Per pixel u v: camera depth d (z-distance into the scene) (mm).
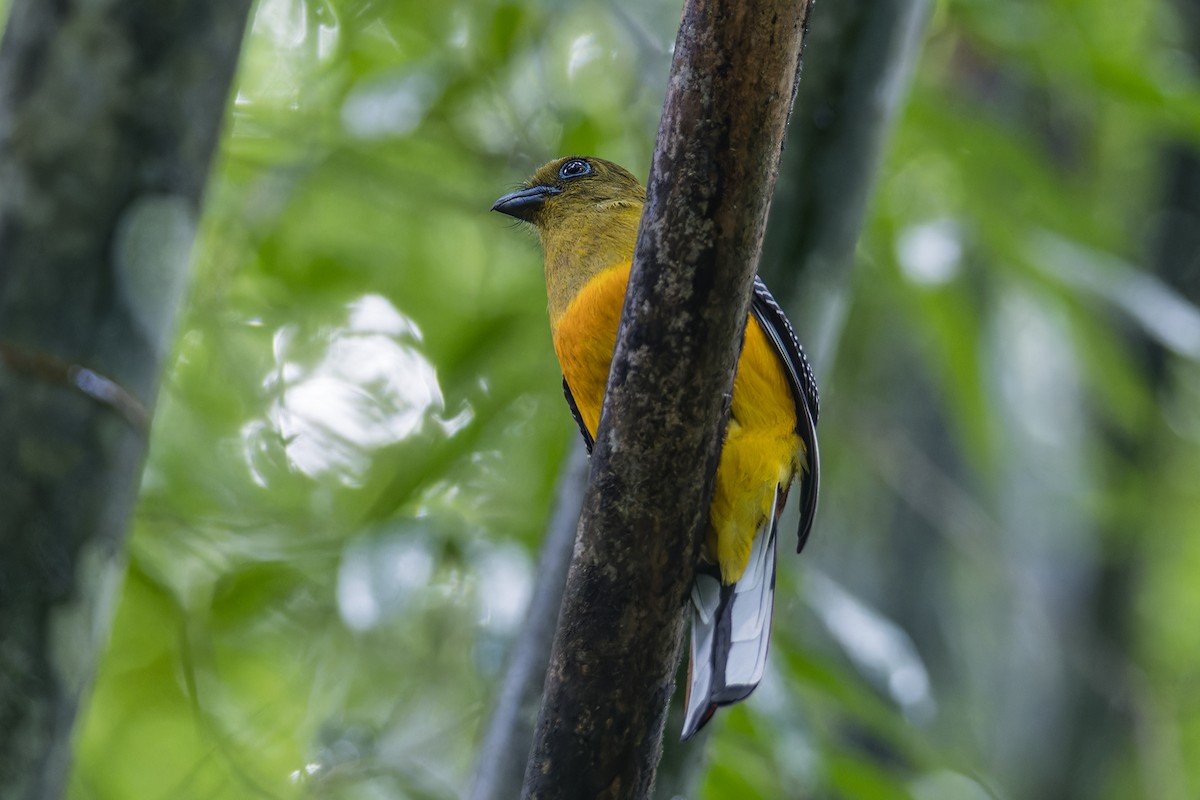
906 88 8320
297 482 10453
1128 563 14672
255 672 10758
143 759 10383
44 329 6066
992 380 12492
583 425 8133
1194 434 14242
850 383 12727
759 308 7582
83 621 5996
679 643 5418
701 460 5297
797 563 9422
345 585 8875
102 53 6277
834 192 7961
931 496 12844
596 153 10617
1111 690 13812
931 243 10609
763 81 5059
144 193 6238
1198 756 15359
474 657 9539
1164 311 10727
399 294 11094
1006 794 13312
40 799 5875
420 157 11141
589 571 5352
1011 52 10656
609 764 5363
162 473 10336
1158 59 12055
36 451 5977
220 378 10680
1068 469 14156
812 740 8586
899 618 13633
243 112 10586
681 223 5172
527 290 11312
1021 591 13070
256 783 9891
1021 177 10898
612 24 11156
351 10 10508
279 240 10812
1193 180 14305
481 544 9367
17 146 6195
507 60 10273
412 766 9555
